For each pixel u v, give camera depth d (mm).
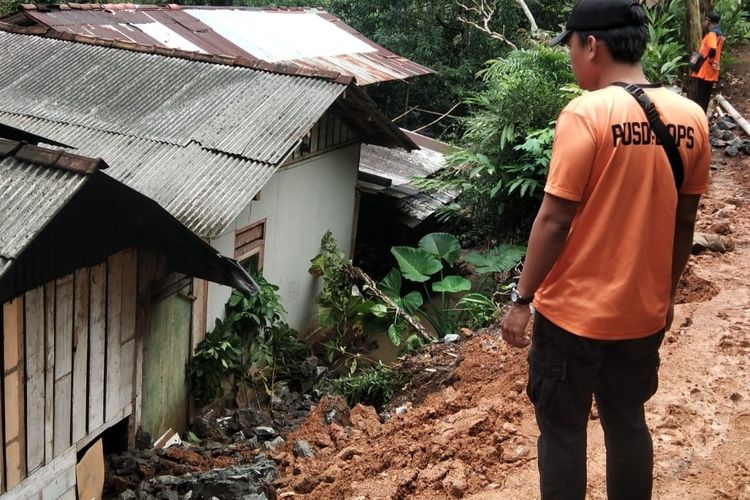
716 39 11078
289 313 10836
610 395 2633
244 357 9156
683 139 2385
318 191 11008
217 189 8227
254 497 4891
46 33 11227
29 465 5664
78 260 5820
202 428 8250
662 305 2502
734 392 4492
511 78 10016
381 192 12438
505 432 4434
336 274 10375
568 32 2523
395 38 18734
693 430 4152
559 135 2379
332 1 19938
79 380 6141
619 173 2344
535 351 2607
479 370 5992
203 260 6805
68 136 9039
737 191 9125
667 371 4824
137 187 8250
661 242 2426
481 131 10273
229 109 9367
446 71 18625
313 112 9258
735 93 13281
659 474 3754
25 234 4590
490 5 18562
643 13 2428
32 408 5594
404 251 10734
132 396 7027
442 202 13172
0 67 10445
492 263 9766
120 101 9703
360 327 10344
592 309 2428
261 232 9695
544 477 2641
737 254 7000
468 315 9781
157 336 7438
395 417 5891
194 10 14359
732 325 5375
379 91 19438
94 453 6453
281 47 14281
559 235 2369
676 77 12281
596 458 3992
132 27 12648
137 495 6035
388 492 4086
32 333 5484
